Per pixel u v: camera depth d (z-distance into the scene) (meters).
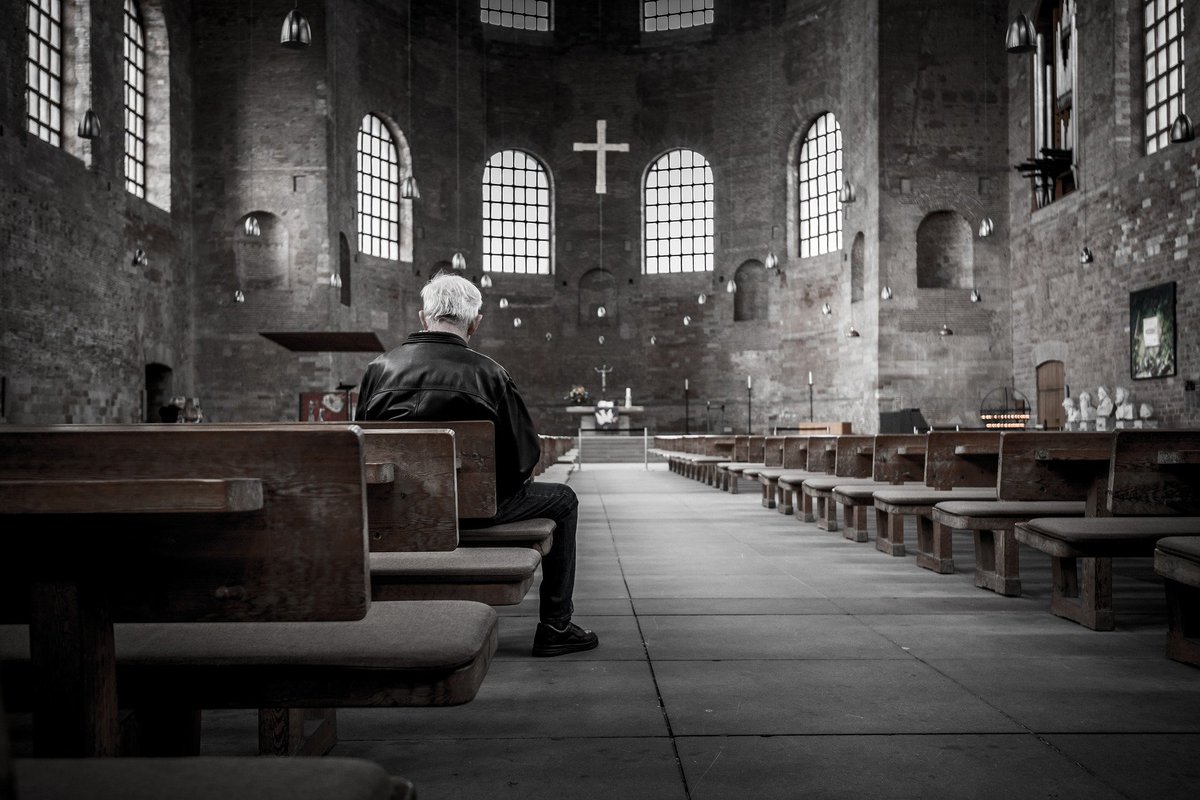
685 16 35.97
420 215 33.22
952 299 26.03
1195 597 3.80
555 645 3.99
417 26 33.12
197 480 1.47
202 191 26.91
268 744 2.40
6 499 1.46
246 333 26.83
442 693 1.87
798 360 32.62
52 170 19.03
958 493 6.15
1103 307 21.03
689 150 35.75
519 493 3.82
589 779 2.53
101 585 1.68
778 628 4.52
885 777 2.52
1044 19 23.95
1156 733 2.88
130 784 1.08
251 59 27.09
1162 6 19.33
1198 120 17.61
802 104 32.59
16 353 17.62
